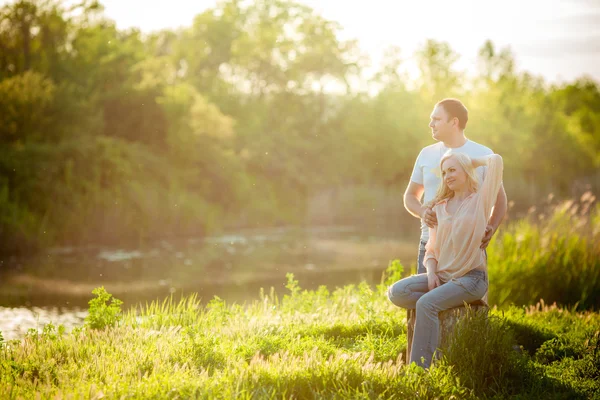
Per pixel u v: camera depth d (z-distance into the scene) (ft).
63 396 13.67
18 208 72.49
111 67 112.27
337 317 24.03
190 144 107.34
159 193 91.45
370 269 59.16
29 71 90.84
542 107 207.82
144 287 48.06
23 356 18.54
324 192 134.62
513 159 178.70
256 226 109.60
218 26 177.06
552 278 34.73
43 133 87.76
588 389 16.08
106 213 81.05
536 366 17.66
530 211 42.78
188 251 73.15
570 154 193.88
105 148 88.84
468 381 15.52
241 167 115.75
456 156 16.62
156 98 107.86
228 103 155.33
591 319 25.04
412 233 97.76
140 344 19.19
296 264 62.49
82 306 40.70
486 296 17.87
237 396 13.30
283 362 15.35
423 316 16.44
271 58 162.81
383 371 15.10
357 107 160.86
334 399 13.53
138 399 13.43
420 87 194.08
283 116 159.53
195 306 26.71
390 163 151.43
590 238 37.70
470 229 16.39
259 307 27.68
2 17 105.19
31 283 49.08
